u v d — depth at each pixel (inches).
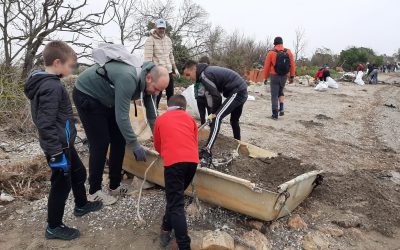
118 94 150.9
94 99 158.4
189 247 134.0
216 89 204.5
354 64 1865.2
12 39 364.5
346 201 191.6
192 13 865.5
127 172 203.9
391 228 170.4
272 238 157.1
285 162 191.8
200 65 207.6
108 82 154.3
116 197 179.8
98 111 160.7
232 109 204.4
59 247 145.7
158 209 172.2
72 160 152.9
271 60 372.8
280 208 155.0
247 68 1017.5
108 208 171.5
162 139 142.0
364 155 279.3
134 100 176.4
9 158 226.4
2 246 145.5
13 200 177.5
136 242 150.2
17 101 295.3
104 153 167.5
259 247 145.9
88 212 166.9
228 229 158.4
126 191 184.5
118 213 168.4
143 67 157.2
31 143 255.9
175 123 141.6
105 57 155.0
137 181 191.8
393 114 484.4
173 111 146.3
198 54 916.0
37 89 128.6
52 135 128.2
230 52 1033.5
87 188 189.5
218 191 161.3
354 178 219.0
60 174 137.5
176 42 823.7
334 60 1925.4
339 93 679.7
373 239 162.7
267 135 317.1
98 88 156.8
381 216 179.3
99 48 157.2
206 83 205.2
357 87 861.2
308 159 258.4
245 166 187.2
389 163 261.0
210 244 139.8
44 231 155.1
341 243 157.6
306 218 174.2
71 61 135.3
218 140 217.0
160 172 179.6
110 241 150.6
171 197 136.3
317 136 328.5
